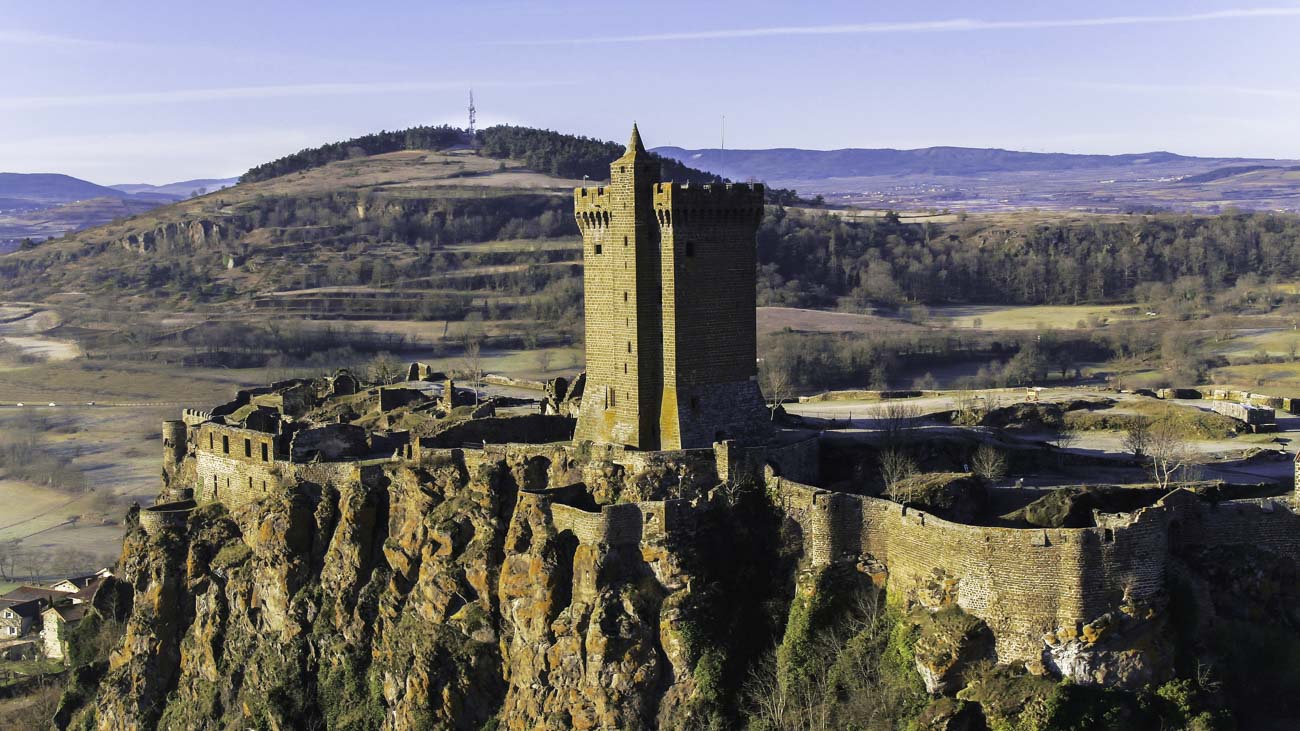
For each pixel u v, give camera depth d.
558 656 143.88
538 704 144.12
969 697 125.00
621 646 141.12
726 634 141.62
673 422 153.12
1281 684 124.44
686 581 143.12
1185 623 125.31
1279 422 196.25
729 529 147.38
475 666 150.75
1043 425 197.62
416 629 155.50
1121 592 123.06
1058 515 137.88
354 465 170.88
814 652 137.12
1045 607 124.12
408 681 152.88
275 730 163.50
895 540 136.75
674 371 152.75
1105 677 122.38
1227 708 121.69
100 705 182.88
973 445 167.25
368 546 166.75
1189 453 169.12
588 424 160.88
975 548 127.19
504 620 150.75
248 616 173.38
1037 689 122.06
